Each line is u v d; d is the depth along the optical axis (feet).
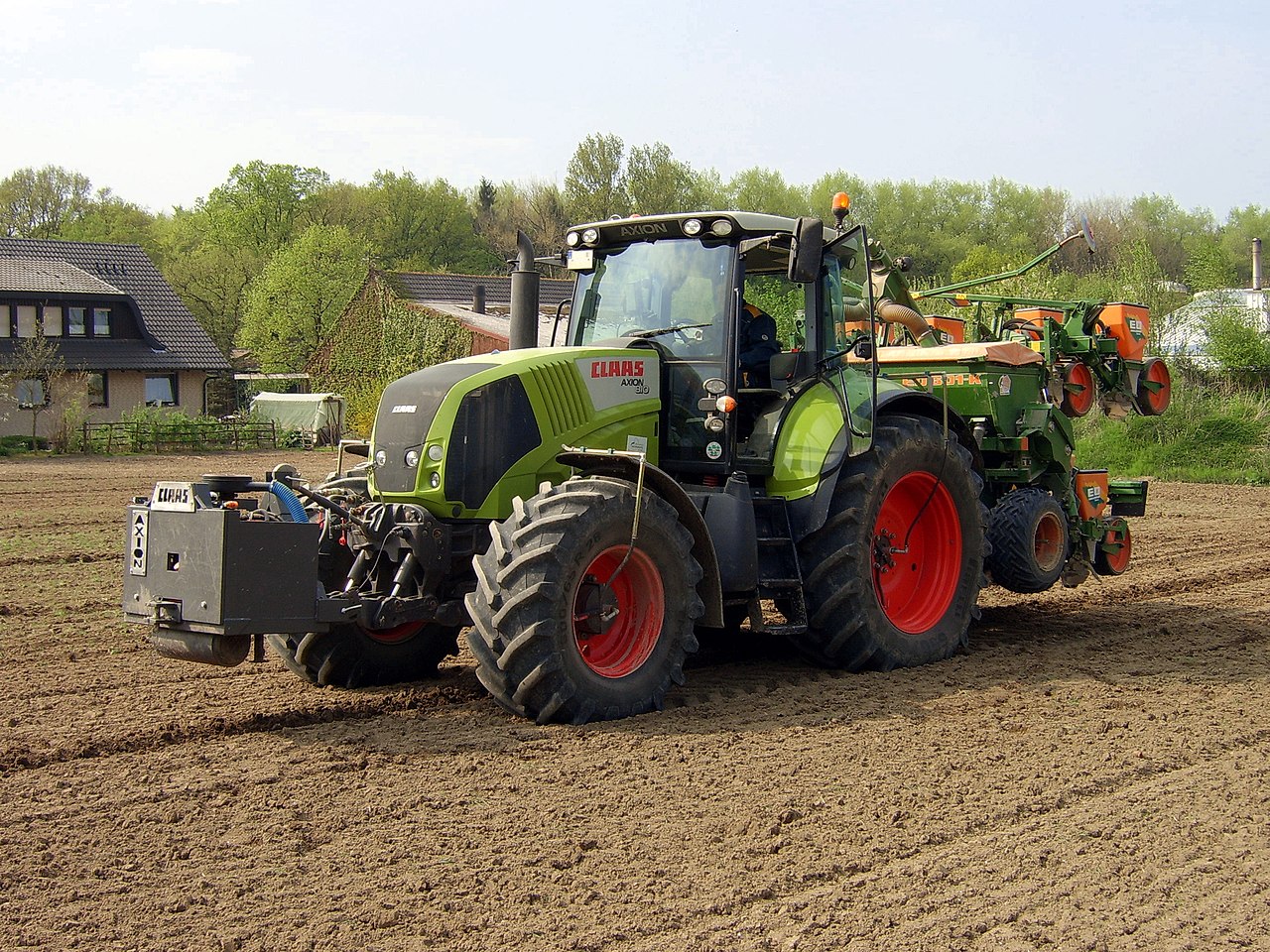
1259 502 58.34
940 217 207.92
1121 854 14.65
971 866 14.25
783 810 15.84
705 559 21.56
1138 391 33.86
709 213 23.02
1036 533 29.14
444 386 21.65
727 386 22.67
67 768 17.80
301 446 118.73
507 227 299.79
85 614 30.35
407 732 19.67
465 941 12.28
